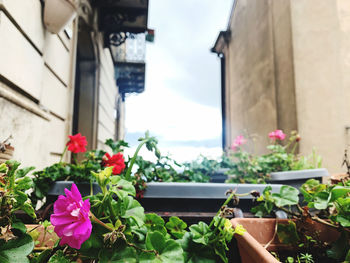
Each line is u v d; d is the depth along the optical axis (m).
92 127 4.91
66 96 2.68
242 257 0.75
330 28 3.42
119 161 1.18
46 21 1.95
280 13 4.02
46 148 2.11
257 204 1.16
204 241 0.68
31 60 1.79
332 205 0.79
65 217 0.47
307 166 2.03
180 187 1.14
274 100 4.12
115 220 0.60
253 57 5.20
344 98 3.20
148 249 0.58
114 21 5.10
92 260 0.59
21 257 0.56
